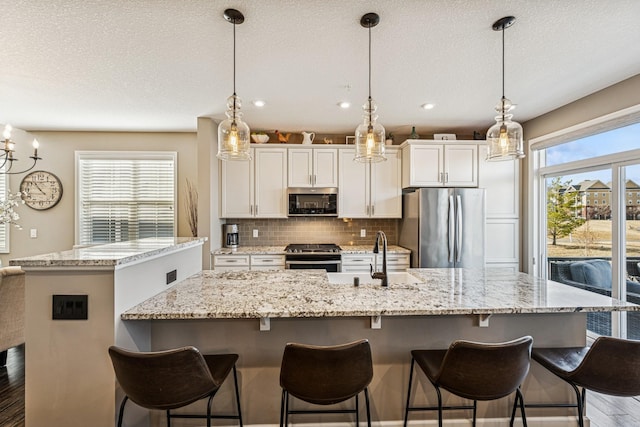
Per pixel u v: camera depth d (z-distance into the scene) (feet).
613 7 5.66
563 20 6.07
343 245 14.76
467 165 13.05
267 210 13.56
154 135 14.49
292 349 4.38
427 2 5.57
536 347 6.20
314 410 6.07
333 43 6.90
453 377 4.59
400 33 6.52
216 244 13.14
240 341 6.08
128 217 14.56
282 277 7.55
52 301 4.86
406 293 6.09
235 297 5.80
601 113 9.53
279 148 13.58
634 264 9.05
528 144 12.69
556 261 11.92
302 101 10.44
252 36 6.61
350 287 6.57
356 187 13.75
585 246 10.62
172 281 6.76
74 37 6.58
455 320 6.21
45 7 5.59
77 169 14.30
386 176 13.83
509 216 13.03
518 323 6.24
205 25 6.21
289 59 7.61
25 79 8.63
